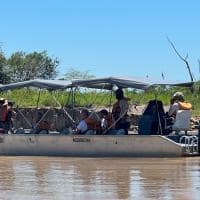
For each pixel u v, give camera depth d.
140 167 16.66
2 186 13.10
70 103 27.09
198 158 19.27
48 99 33.81
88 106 29.59
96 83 20.64
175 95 20.83
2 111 22.30
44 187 12.95
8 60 58.19
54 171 15.84
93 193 12.12
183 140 20.23
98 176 14.73
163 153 19.64
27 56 61.16
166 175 14.82
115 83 20.28
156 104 20.47
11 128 22.50
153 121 20.36
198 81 31.67
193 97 33.69
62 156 20.36
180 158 19.25
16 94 34.25
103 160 18.78
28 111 28.66
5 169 16.38
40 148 20.69
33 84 21.17
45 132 21.98
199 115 32.84
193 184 13.27
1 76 54.97
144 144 19.70
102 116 21.23
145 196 11.74
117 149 19.91
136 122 27.66
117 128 20.81
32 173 15.41
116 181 13.82
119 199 11.45
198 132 20.55
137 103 29.36
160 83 20.23
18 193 12.16
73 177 14.57
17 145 20.92
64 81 21.33
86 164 17.59
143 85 20.02
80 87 21.70
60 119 27.61
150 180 13.95
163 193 12.07
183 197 11.61
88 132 20.73
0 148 21.09
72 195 11.90
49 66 62.47
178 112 20.14
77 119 26.50
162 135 20.17
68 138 20.36
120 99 20.88
